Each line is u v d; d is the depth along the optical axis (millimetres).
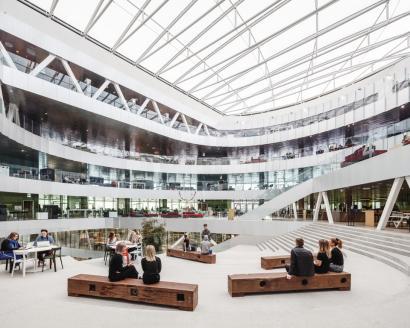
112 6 23172
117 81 29109
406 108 28000
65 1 22125
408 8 25219
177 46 29000
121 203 40844
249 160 43062
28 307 6719
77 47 25375
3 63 20500
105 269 13039
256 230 30281
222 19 26250
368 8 24750
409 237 13938
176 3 23547
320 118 39219
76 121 29641
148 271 7840
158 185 40531
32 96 22672
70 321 5926
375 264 12102
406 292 7445
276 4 24125
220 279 10898
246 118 46781
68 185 30359
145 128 32531
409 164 15734
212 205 45156
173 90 37281
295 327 5402
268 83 38906
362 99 32562
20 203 31828
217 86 38500
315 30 27844
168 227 33750
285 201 30406
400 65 29734
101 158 36094
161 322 5852
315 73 35906
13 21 20984
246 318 5965
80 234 34281
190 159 44188
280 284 8445
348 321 5535
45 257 12391
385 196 31281
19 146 25766
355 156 22406
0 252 11859
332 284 8539
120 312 6414
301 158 38625
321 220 29734
